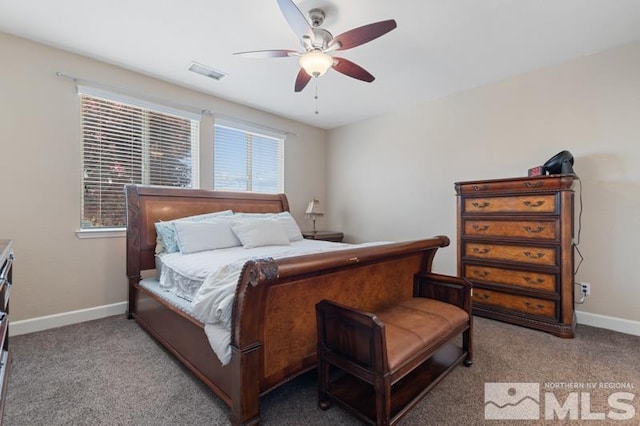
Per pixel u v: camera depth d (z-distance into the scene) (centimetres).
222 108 375
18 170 246
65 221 268
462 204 302
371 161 450
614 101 259
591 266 271
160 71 302
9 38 241
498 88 325
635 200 252
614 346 227
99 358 206
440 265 374
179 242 255
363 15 213
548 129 293
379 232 441
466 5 203
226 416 149
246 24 226
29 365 196
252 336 137
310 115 440
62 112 265
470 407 156
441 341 167
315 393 170
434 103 378
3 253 140
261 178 429
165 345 212
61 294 266
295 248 262
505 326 266
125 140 304
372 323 130
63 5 205
